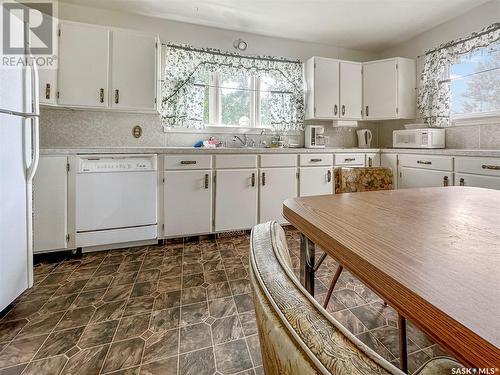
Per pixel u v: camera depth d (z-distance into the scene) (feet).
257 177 9.05
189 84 9.60
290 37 11.08
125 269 6.51
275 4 8.73
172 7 8.89
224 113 10.56
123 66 8.29
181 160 8.14
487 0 8.54
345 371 0.57
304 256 2.72
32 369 3.46
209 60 9.84
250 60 10.39
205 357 3.68
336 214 2.48
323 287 5.60
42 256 7.18
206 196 8.47
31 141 5.25
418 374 1.46
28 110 5.14
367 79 11.37
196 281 5.89
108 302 5.05
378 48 12.25
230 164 8.70
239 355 3.72
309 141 10.94
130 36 8.34
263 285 0.94
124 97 8.32
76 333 4.17
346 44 11.80
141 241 8.07
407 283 1.20
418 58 11.00
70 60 7.83
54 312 4.73
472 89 9.13
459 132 9.55
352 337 0.69
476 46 8.76
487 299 1.07
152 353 3.75
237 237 9.04
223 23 9.91
